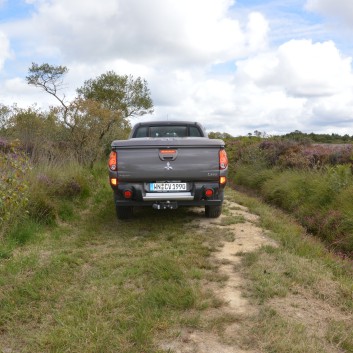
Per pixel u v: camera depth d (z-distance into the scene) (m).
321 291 3.84
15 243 5.41
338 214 6.76
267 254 4.91
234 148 17.70
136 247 5.45
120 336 3.06
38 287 3.98
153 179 6.13
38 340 3.04
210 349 2.92
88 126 12.93
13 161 6.00
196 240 5.65
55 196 7.59
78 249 5.36
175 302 3.56
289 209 8.76
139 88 30.70
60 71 18.83
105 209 7.85
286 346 2.88
